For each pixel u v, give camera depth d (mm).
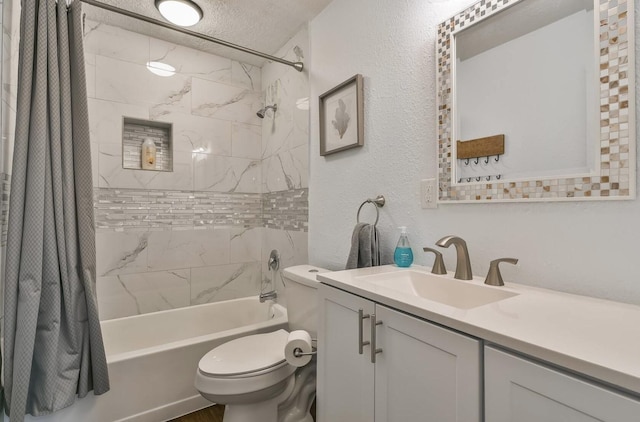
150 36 2236
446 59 1197
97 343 1409
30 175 1263
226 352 1438
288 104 2287
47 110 1322
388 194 1463
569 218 901
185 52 2371
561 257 916
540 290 922
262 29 2146
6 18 1308
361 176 1618
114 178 2111
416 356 783
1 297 1337
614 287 819
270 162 2537
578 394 503
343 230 1743
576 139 879
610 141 816
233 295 2555
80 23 1427
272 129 2510
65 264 1342
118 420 1501
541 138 949
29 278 1239
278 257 2395
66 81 1368
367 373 938
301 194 2127
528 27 989
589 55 860
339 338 1057
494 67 1067
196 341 1721
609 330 614
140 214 2203
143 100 2205
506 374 595
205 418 1649
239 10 1945
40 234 1259
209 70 2467
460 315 705
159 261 2268
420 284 1159
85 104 1423
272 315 2229
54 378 1300
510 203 1029
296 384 1521
